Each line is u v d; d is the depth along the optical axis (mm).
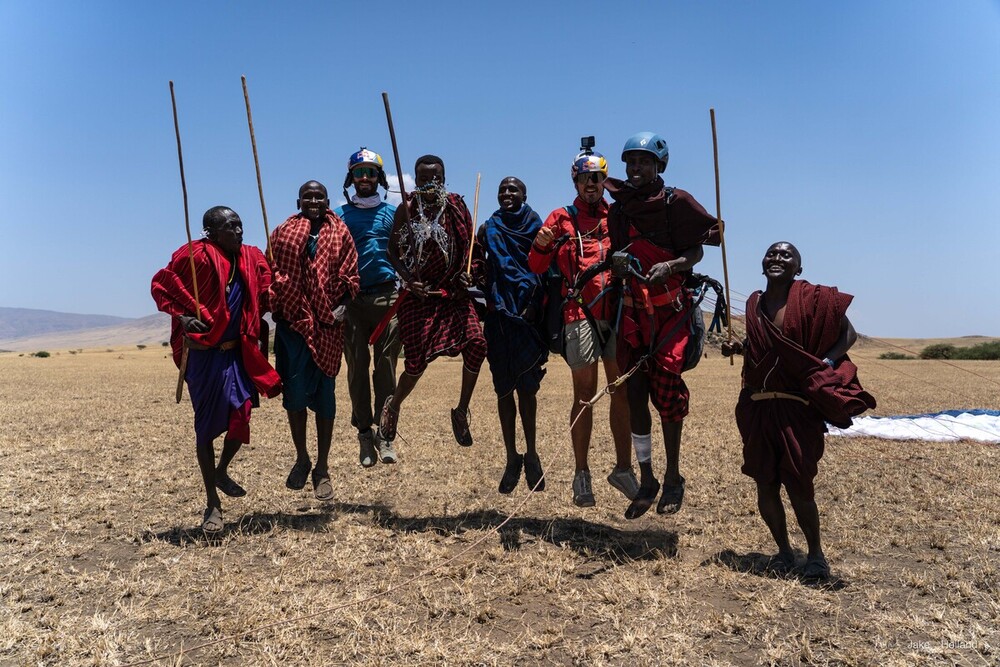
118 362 46656
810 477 5336
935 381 23781
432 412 15695
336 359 6953
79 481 8570
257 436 12203
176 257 6359
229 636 4504
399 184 6426
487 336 6762
